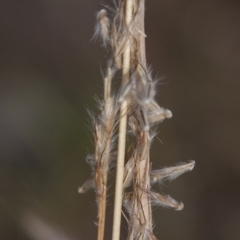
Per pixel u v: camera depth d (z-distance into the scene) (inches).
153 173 7.7
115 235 7.6
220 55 10.8
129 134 7.9
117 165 7.5
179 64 10.8
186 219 10.0
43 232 9.3
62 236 9.4
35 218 9.4
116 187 7.6
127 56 7.4
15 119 10.8
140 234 7.6
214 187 10.3
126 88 7.4
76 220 9.7
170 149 10.3
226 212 10.2
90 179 7.7
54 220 9.6
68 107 10.8
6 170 9.8
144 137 7.5
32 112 10.8
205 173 10.3
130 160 7.6
